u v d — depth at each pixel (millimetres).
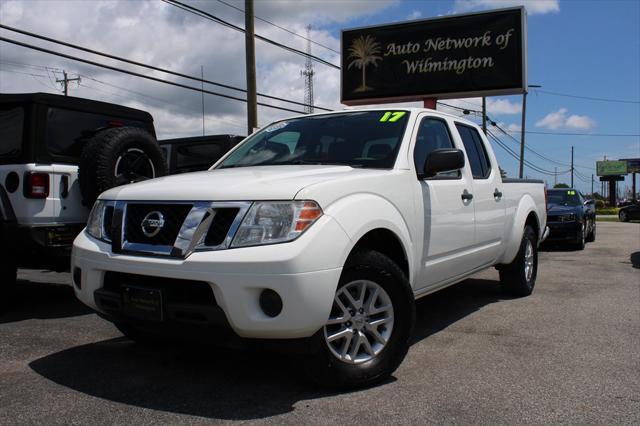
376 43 20172
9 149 5688
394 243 4016
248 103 15258
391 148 4344
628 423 3084
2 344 4676
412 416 3150
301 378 3764
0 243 5496
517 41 18375
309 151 4637
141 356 4305
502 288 6719
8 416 3154
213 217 3297
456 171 5098
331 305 3254
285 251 3109
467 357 4266
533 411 3236
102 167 5691
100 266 3611
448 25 19188
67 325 5391
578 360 4191
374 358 3633
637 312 5859
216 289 3139
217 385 3643
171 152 9703
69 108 6102
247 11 15109
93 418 3129
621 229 23328
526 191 6762
